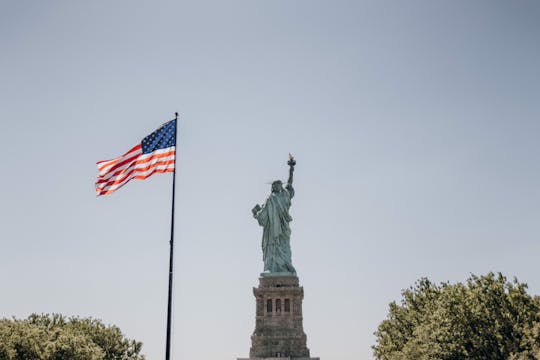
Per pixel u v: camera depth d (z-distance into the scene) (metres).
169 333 59.50
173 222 63.84
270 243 161.00
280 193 165.25
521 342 86.81
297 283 154.00
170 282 61.22
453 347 93.00
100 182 68.25
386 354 120.25
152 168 67.25
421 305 122.31
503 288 92.75
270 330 147.12
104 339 128.25
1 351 95.81
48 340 103.31
